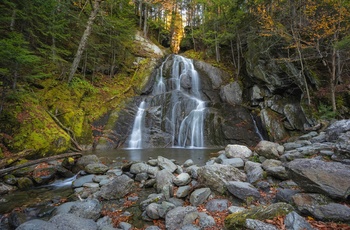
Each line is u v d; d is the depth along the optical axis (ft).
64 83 44.21
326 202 11.12
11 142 26.55
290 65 45.50
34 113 32.40
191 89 61.46
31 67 33.01
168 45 106.63
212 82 62.95
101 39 59.93
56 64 45.21
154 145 45.44
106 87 53.57
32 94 35.55
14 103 30.86
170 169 21.94
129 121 47.44
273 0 45.44
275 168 17.08
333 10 36.65
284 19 44.78
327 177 11.88
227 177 16.79
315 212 10.46
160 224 13.07
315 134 28.91
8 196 18.65
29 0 35.19
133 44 72.38
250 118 48.70
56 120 36.68
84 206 14.06
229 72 66.08
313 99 40.45
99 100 48.80
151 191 18.72
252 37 53.78
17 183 20.74
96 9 46.96
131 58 68.33
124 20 60.39
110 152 37.42
